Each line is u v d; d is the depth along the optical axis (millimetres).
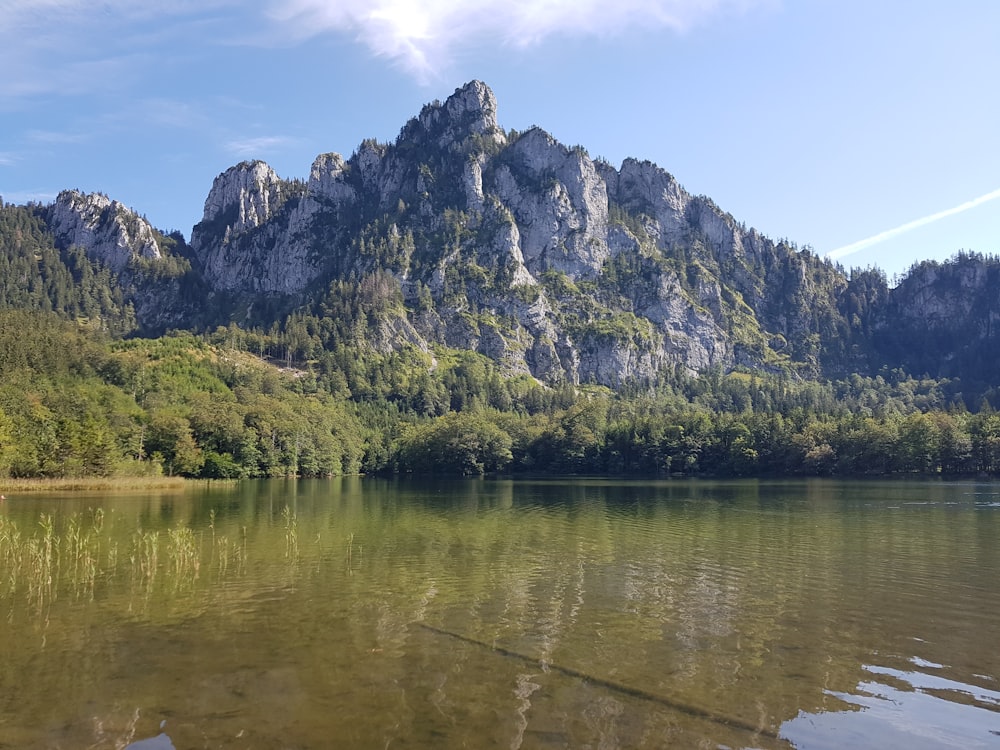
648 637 24875
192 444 132125
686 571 37344
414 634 25078
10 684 19984
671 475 174500
